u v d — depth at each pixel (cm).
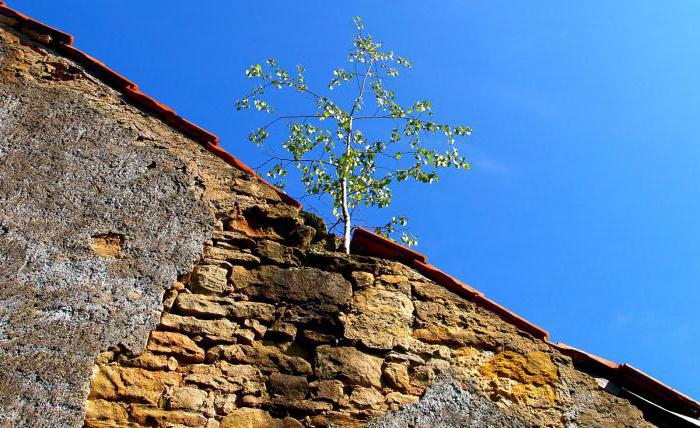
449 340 494
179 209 498
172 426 405
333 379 454
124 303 438
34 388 385
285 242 519
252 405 430
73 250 446
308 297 488
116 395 405
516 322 515
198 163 532
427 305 508
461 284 523
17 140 488
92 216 467
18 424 371
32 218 450
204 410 418
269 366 449
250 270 491
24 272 423
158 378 421
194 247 483
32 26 561
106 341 419
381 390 457
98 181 488
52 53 555
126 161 507
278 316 475
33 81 531
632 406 490
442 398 462
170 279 461
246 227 514
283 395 439
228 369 440
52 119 510
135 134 527
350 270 512
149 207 489
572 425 470
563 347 511
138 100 552
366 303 496
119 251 459
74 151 497
